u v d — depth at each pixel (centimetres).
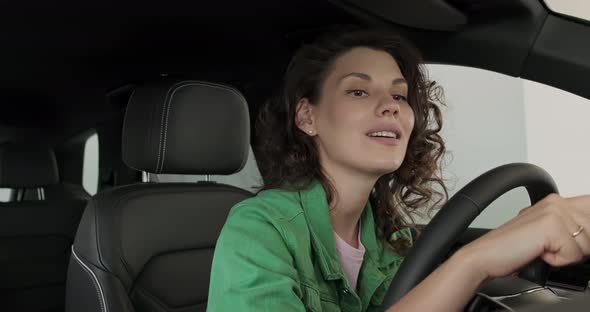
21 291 257
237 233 86
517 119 196
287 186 104
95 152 333
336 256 99
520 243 56
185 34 194
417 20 137
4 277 253
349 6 140
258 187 124
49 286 264
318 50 112
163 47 209
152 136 156
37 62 225
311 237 97
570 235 56
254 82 225
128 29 191
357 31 114
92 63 229
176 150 156
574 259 56
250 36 189
